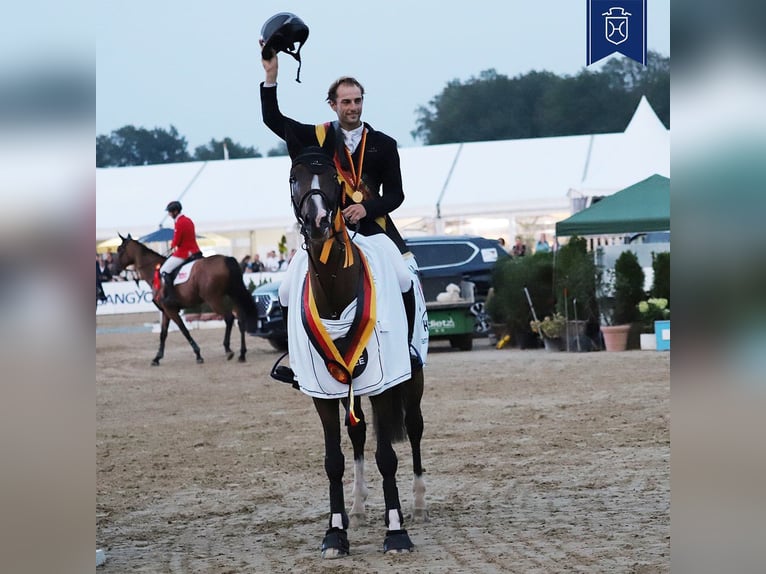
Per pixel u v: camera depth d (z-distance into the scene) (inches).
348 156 239.0
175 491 324.8
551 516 254.2
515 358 708.0
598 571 194.1
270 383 633.0
